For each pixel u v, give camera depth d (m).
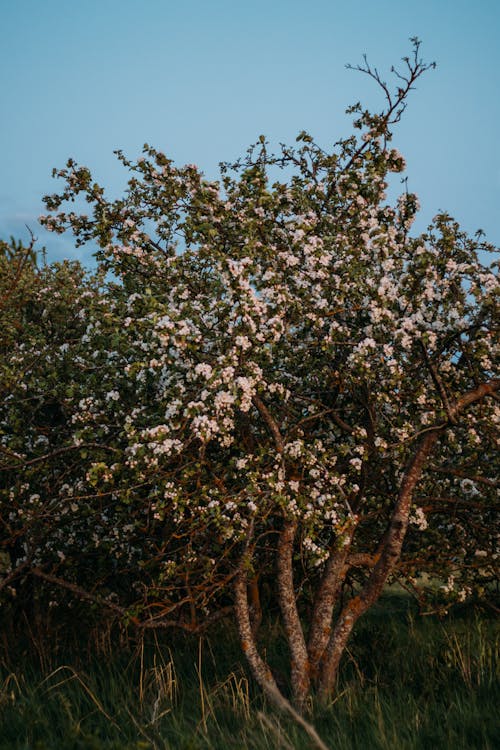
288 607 7.41
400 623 10.45
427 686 6.95
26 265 10.80
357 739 5.68
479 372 7.46
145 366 6.94
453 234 7.27
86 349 8.37
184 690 7.06
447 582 7.97
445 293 6.92
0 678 7.32
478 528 8.20
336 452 7.98
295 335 7.44
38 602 9.09
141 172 8.31
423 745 5.59
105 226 7.70
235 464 7.41
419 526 7.86
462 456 8.45
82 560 9.11
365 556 7.90
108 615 9.34
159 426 6.50
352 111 8.48
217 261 7.07
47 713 6.45
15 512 8.67
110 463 7.79
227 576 7.41
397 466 8.27
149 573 8.45
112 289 8.26
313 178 8.42
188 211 8.21
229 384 6.29
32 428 8.46
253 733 5.68
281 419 7.92
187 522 7.72
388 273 7.25
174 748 5.50
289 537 7.55
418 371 7.50
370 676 7.70
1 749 5.57
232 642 9.46
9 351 9.30
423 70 8.16
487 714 6.07
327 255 6.82
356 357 6.59
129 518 8.43
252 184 7.48
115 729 6.00
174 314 6.59
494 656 7.77
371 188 7.93
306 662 7.21
